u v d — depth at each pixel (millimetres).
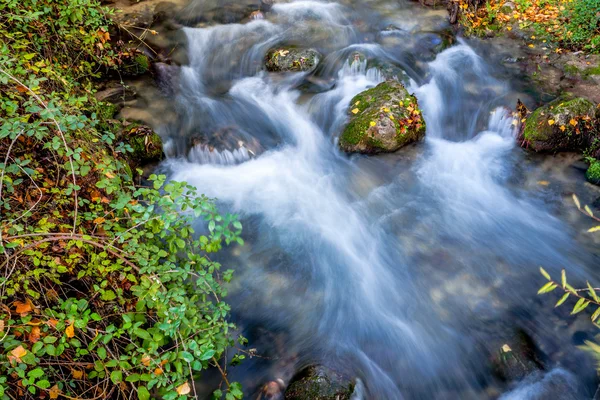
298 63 8031
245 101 7613
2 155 3695
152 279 3320
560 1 9297
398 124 6527
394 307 4879
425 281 5125
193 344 2990
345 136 6742
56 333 3113
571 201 5902
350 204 6105
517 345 4336
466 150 6883
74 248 3502
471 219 5840
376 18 9445
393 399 4090
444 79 7930
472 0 9203
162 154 6410
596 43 7988
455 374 4270
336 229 5758
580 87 7402
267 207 6004
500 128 7004
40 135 3318
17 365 2752
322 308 4844
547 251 5367
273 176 6484
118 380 2900
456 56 8320
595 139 6234
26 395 2887
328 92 7645
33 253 3141
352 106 6980
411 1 9945
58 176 3654
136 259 3359
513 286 4992
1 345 2762
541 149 6480
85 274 3443
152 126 6762
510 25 8961
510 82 7754
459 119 7414
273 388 4039
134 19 8766
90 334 3391
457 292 4980
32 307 3043
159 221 3490
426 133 7203
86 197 4031
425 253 5441
